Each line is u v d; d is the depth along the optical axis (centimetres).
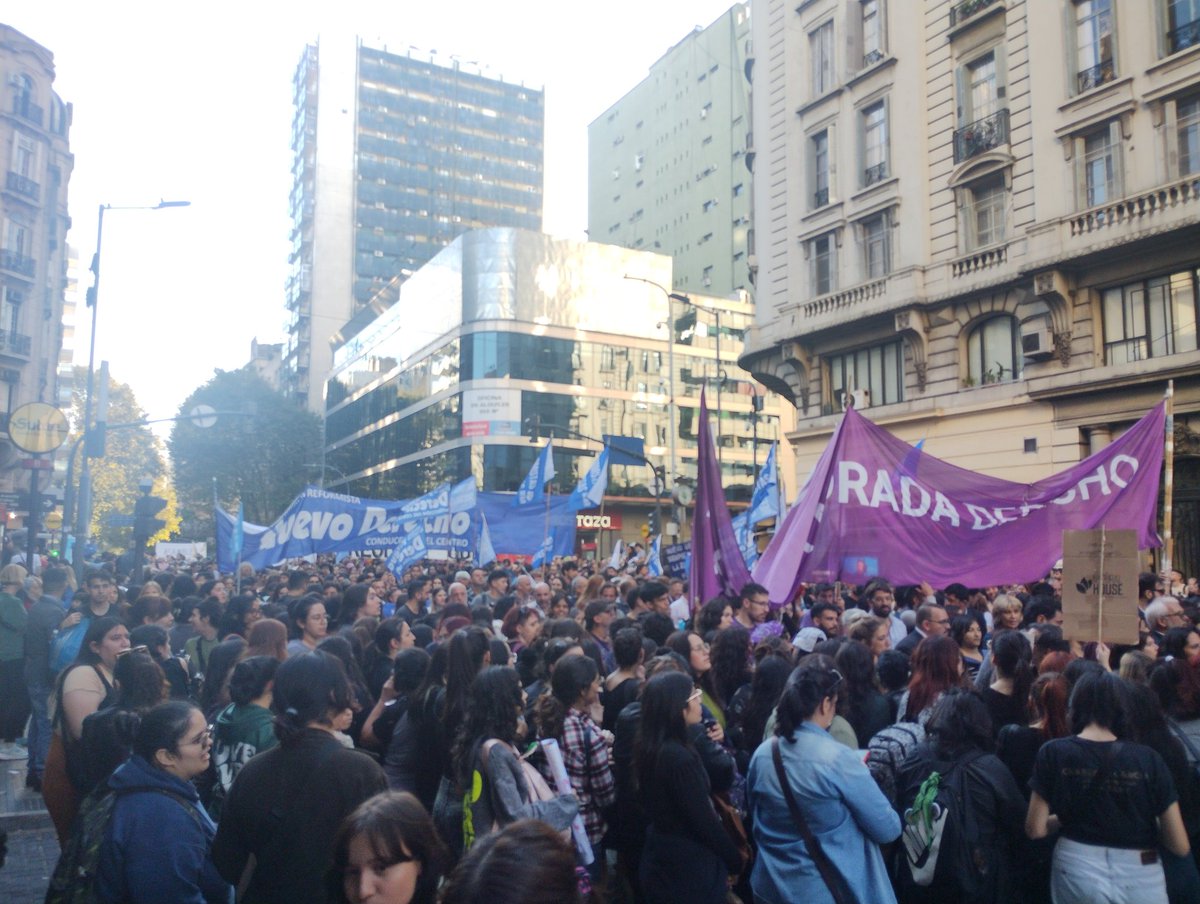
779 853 404
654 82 7731
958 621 713
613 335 6038
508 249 5781
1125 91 2005
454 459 5784
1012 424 2228
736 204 6794
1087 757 401
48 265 4234
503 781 403
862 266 2666
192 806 365
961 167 2356
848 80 2698
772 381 3045
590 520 5694
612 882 605
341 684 361
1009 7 2273
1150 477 965
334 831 333
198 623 852
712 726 514
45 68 4169
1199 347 1883
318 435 7012
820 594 1138
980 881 413
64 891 346
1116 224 1988
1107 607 565
